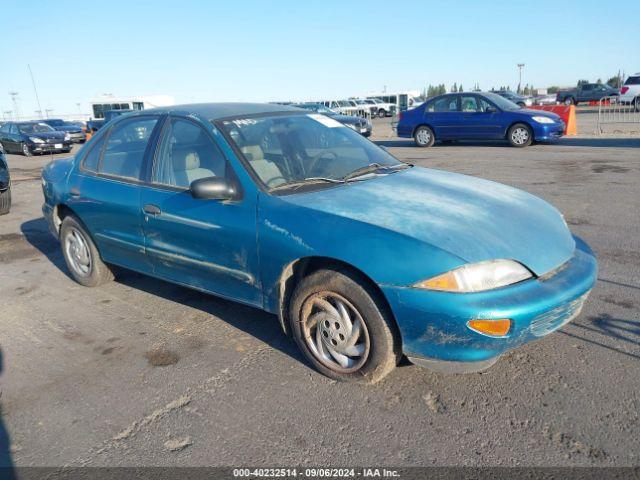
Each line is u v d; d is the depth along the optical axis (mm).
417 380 3225
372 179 3744
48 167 5566
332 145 4160
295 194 3434
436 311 2756
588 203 7387
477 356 2807
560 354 3420
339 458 2613
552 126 14188
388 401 3041
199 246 3750
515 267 2891
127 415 3061
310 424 2881
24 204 9680
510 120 14547
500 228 3094
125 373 3516
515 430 2738
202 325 4160
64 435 2910
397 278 2832
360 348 3111
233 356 3654
